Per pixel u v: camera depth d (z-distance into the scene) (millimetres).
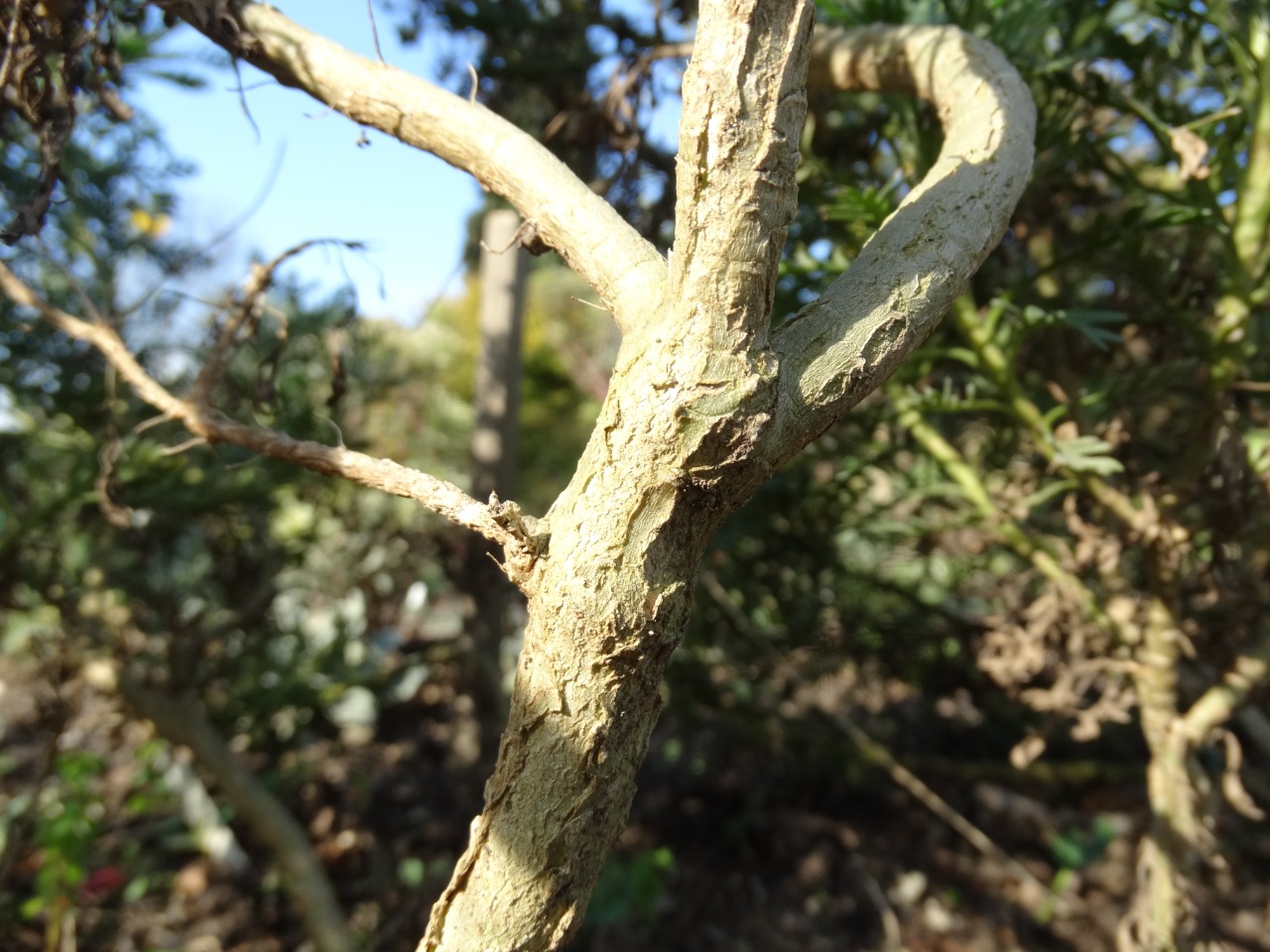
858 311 256
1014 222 597
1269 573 561
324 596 1044
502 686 934
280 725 1018
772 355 241
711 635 883
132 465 651
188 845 961
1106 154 553
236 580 905
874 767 971
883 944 855
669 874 953
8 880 795
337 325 429
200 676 895
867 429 635
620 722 253
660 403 237
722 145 223
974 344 497
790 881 940
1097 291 690
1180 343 557
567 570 246
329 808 1036
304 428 772
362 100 309
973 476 574
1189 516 551
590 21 715
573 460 1432
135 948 849
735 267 228
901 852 973
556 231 279
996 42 483
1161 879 541
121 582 817
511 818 254
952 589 860
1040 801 1033
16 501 778
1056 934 857
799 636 883
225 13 321
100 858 938
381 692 1017
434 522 958
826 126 649
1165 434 656
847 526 741
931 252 268
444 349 1542
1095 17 532
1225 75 511
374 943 811
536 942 256
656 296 255
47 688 992
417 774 1113
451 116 299
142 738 1103
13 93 370
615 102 556
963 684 911
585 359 1577
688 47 534
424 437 1286
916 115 494
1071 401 528
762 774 1080
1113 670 559
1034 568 604
